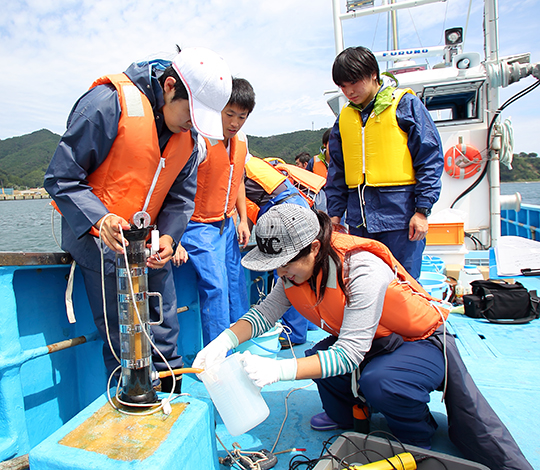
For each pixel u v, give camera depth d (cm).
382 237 262
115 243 122
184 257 217
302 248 132
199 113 141
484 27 517
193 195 186
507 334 304
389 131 246
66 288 175
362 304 142
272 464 162
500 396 214
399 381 150
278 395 229
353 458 154
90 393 187
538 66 464
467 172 520
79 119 138
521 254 421
